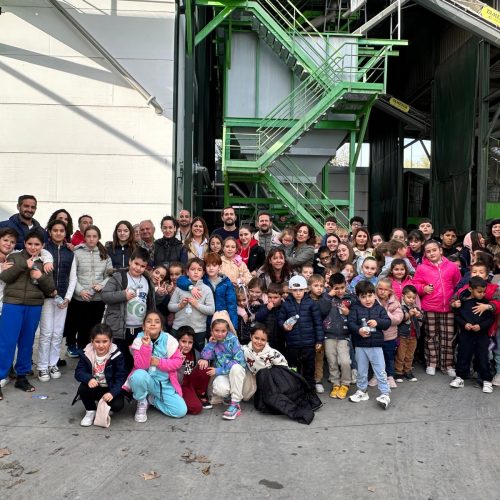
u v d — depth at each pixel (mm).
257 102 13312
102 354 4523
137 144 9367
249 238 6879
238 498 3232
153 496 3242
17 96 9242
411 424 4602
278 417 4793
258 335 4977
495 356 5762
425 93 21531
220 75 17141
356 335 5250
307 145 13828
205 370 4973
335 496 3277
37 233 5371
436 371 6488
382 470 3662
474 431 4434
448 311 6277
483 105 15516
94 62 9312
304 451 3984
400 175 22438
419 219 25156
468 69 16516
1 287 5387
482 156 15477
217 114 21438
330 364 5578
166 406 4742
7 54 9219
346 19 15664
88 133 9320
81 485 3373
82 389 4465
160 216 9375
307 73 12891
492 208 17312
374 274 6074
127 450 3949
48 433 4262
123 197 9359
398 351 5953
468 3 13617
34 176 9266
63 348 7289
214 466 3688
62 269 5980
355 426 4547
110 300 5191
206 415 4836
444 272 6285
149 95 9336
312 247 6801
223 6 12328
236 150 14852
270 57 13359
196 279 5457
